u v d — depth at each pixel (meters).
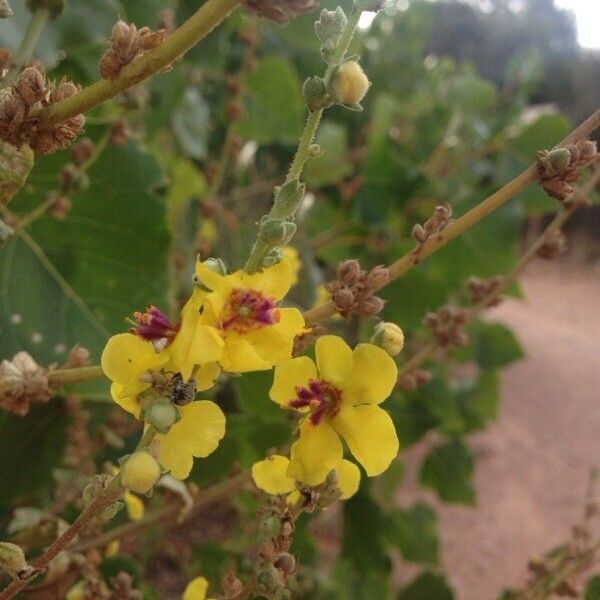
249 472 0.28
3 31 0.25
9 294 0.28
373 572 0.53
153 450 0.13
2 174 0.17
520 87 1.05
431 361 0.56
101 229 0.29
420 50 1.19
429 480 0.70
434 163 0.77
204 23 0.12
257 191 0.58
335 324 0.53
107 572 0.30
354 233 0.57
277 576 0.17
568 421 1.15
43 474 0.32
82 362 0.21
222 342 0.12
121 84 0.13
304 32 0.40
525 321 1.64
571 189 0.17
